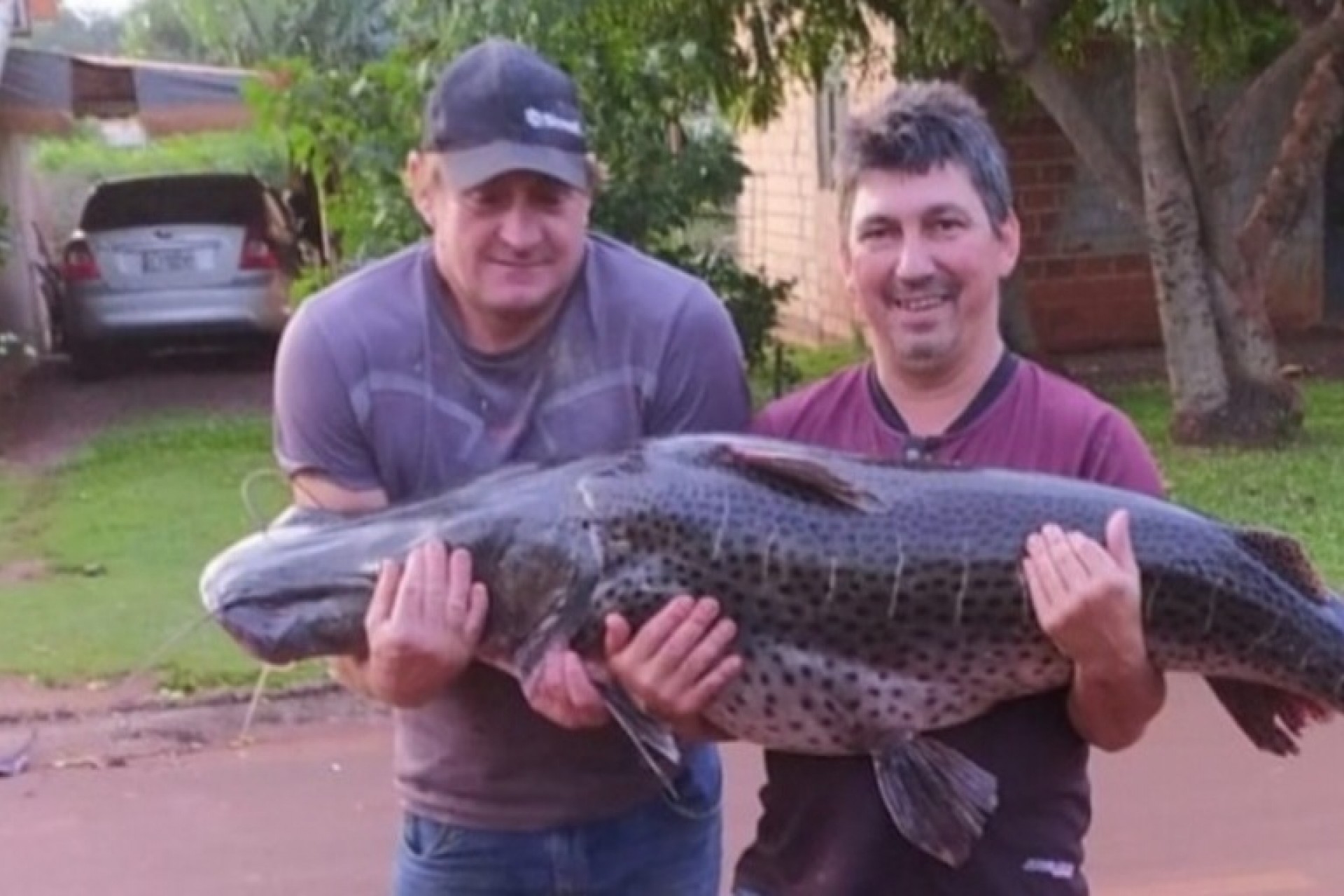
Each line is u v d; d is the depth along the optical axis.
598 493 2.98
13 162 19.58
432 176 3.24
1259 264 12.20
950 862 2.93
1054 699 3.03
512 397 3.32
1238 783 6.53
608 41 12.16
